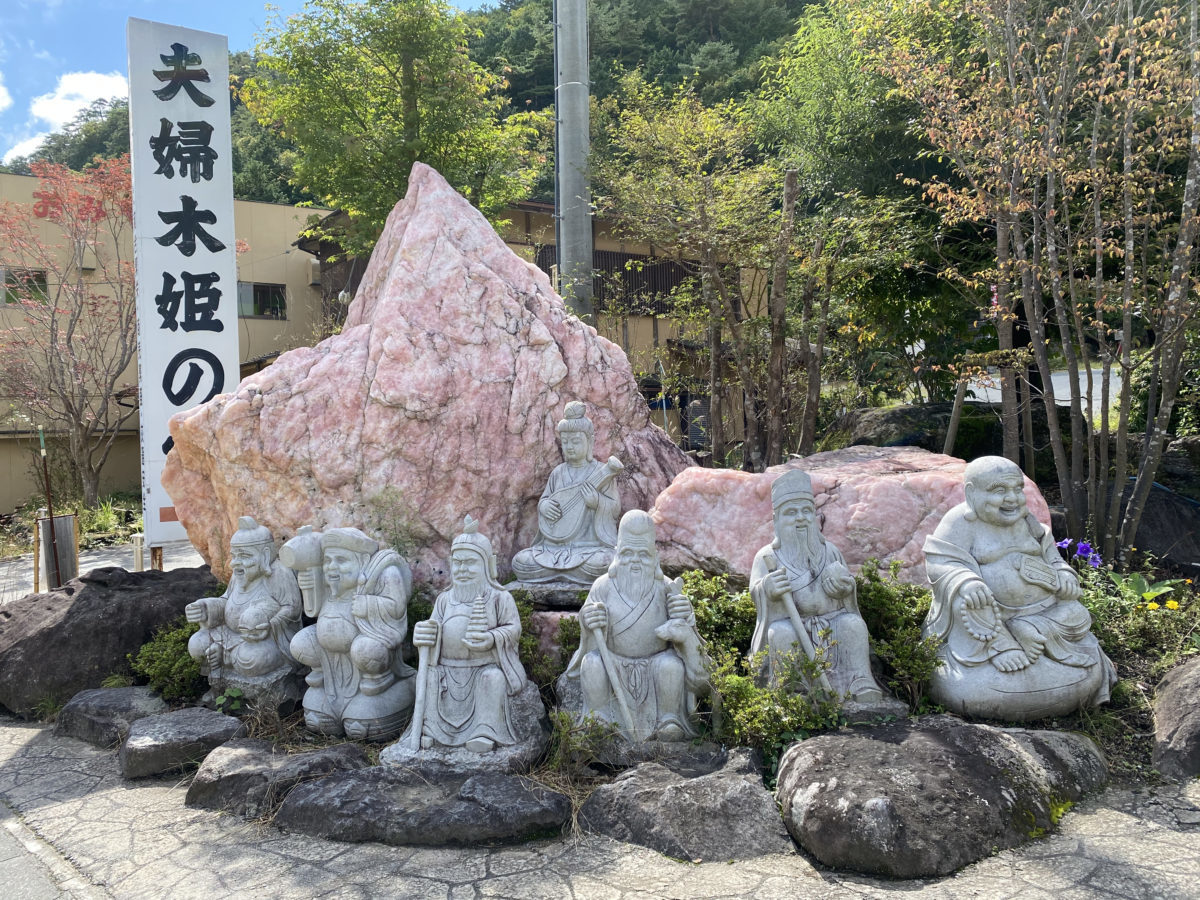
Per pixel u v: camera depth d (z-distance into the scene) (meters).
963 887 3.80
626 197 11.20
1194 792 4.60
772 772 4.88
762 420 11.84
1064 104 8.40
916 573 6.49
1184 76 7.23
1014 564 5.34
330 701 5.95
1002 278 8.26
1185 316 7.27
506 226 16.53
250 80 15.85
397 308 7.59
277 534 7.17
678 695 5.16
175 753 5.70
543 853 4.37
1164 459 10.75
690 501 7.13
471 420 7.50
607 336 15.75
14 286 19.30
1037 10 8.30
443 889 4.06
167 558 14.56
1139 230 8.73
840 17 13.12
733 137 11.30
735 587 6.89
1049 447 12.00
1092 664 5.21
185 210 9.80
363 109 15.77
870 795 4.11
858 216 10.65
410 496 7.21
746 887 3.91
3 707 7.31
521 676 5.44
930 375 14.80
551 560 6.84
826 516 6.75
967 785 4.25
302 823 4.74
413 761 5.12
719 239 10.63
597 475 7.03
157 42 9.71
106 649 7.27
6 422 20.59
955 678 5.30
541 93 23.97
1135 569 8.06
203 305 9.84
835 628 5.42
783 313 10.05
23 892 4.30
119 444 22.31
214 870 4.37
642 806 4.48
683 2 25.02
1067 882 3.80
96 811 5.19
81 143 34.06
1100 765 4.81
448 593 5.57
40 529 9.62
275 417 7.15
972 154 9.16
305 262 24.41
